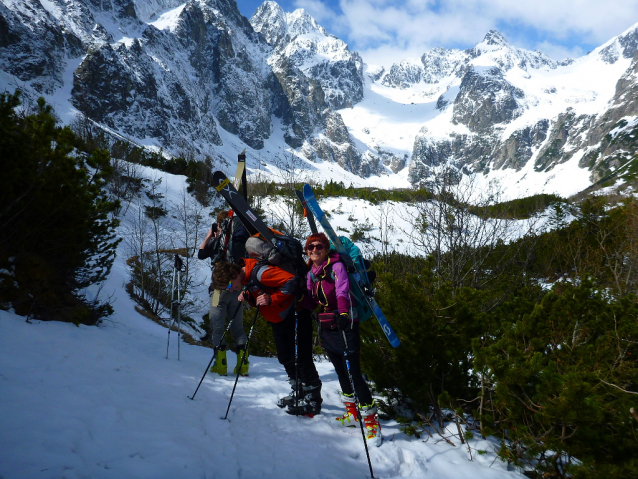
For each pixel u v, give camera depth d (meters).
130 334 5.96
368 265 3.62
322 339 3.45
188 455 2.53
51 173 4.86
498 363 2.92
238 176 4.74
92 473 2.16
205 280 11.52
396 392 3.93
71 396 2.96
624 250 8.30
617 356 3.04
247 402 3.88
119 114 106.69
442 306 3.65
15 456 2.13
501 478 2.86
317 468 2.71
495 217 8.11
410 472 2.89
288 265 3.61
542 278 8.72
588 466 2.59
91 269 6.04
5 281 4.47
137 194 16.34
